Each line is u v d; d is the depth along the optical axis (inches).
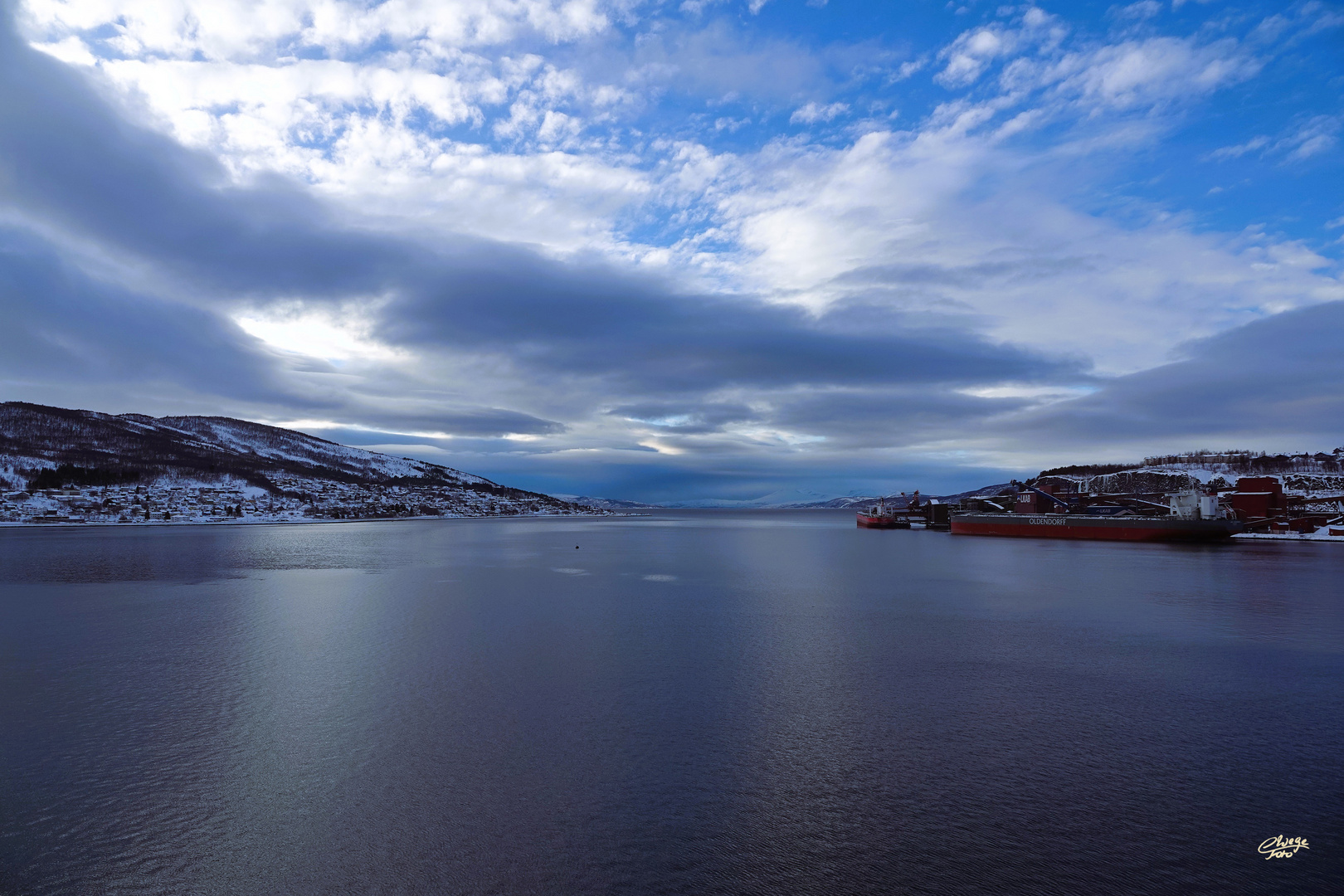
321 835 530.3
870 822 548.7
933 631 1357.0
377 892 457.7
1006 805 580.1
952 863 490.0
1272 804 581.9
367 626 1412.4
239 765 663.8
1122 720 794.8
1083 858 497.4
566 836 527.5
